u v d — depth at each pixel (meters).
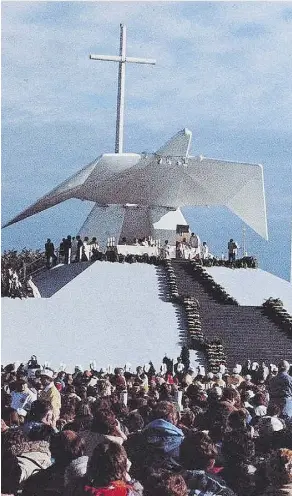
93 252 65.12
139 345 55.16
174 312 58.44
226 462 11.37
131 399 20.95
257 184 73.12
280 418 17.25
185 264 65.06
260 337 56.19
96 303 59.12
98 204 77.25
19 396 21.14
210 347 53.25
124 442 12.91
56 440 10.93
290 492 10.34
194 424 15.79
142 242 71.62
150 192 75.12
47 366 47.97
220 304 60.16
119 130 75.44
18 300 57.88
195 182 74.06
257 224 74.62
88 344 55.03
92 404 17.70
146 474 10.77
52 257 68.31
